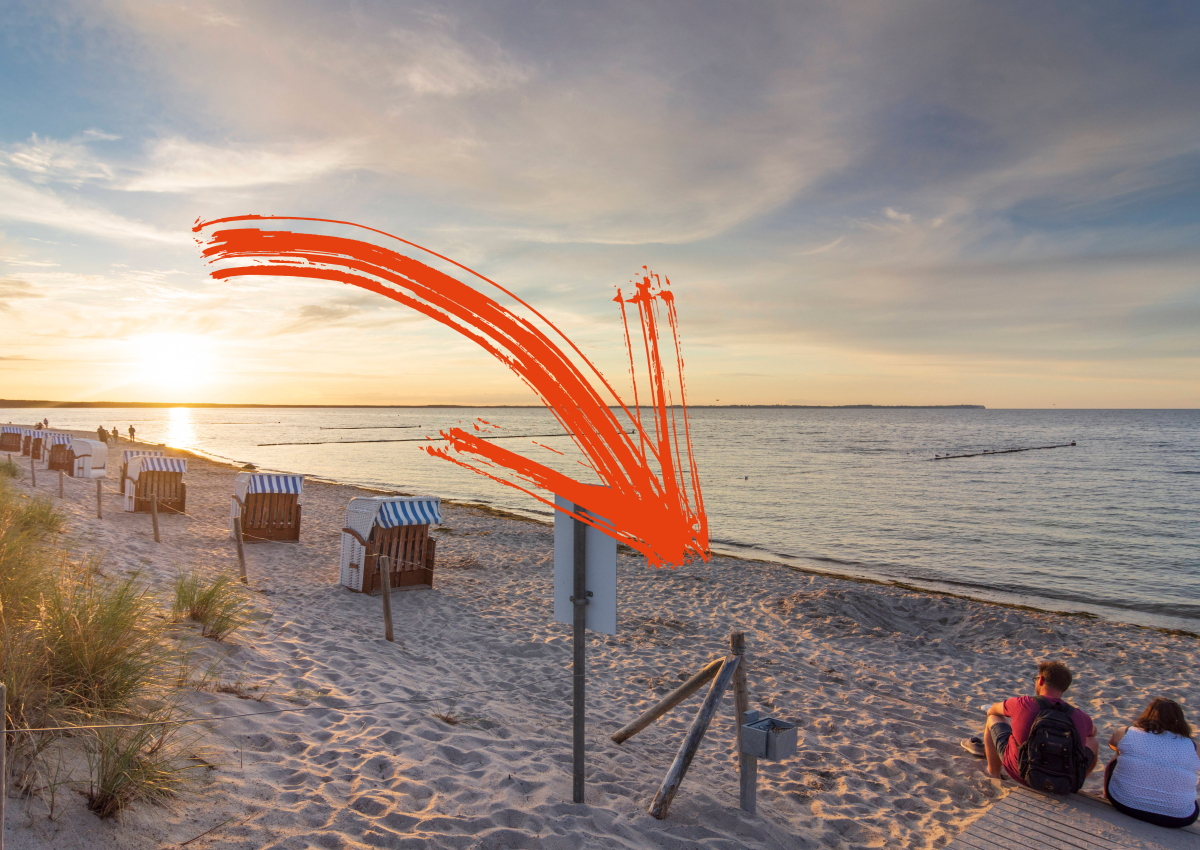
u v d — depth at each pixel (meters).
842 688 8.36
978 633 11.66
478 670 7.68
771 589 14.08
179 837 2.87
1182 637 11.73
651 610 12.11
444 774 4.19
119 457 41.69
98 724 3.26
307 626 7.71
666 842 3.79
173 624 5.87
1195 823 4.44
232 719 4.27
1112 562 21.72
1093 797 4.76
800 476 50.91
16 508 9.10
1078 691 8.89
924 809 5.04
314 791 3.63
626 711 6.86
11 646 3.52
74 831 2.62
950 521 30.22
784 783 5.37
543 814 3.81
